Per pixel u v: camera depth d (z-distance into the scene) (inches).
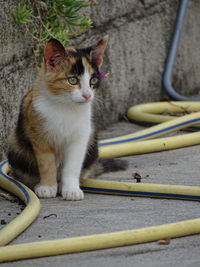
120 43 434.0
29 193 263.6
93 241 212.5
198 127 405.4
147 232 220.4
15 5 330.0
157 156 354.0
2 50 315.9
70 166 282.2
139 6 456.8
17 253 204.1
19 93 336.2
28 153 286.8
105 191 283.4
